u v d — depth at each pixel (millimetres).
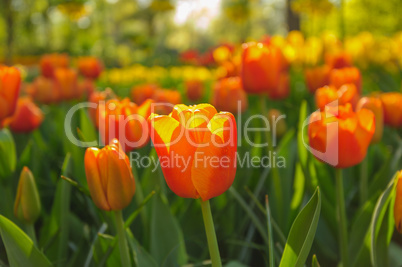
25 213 839
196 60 4328
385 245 820
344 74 1102
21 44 11711
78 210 1088
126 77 3436
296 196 917
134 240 843
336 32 4516
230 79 1242
